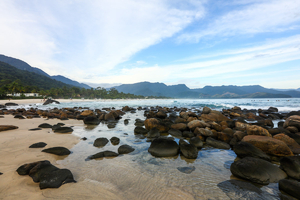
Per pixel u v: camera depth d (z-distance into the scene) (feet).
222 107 129.90
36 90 501.56
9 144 23.12
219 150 24.90
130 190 13.21
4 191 12.16
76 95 586.45
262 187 14.37
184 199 12.26
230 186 14.23
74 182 13.88
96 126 42.52
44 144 23.65
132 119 58.18
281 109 104.53
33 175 14.15
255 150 21.08
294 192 12.65
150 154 22.21
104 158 20.26
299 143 27.37
